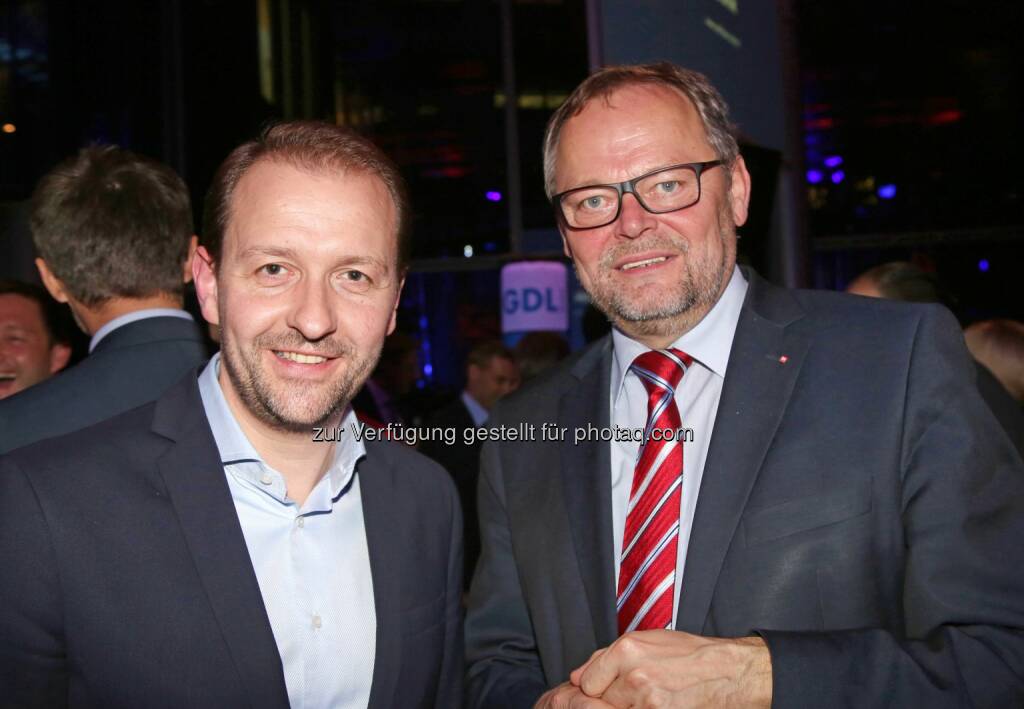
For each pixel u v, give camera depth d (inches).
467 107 331.9
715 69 120.8
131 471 47.6
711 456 54.2
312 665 48.8
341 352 48.0
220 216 48.3
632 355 60.1
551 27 330.3
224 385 50.8
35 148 292.7
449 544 57.3
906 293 96.2
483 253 328.5
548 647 58.8
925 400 51.6
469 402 175.6
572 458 61.1
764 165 131.1
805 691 45.4
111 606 44.3
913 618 50.2
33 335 90.7
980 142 307.6
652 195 56.3
